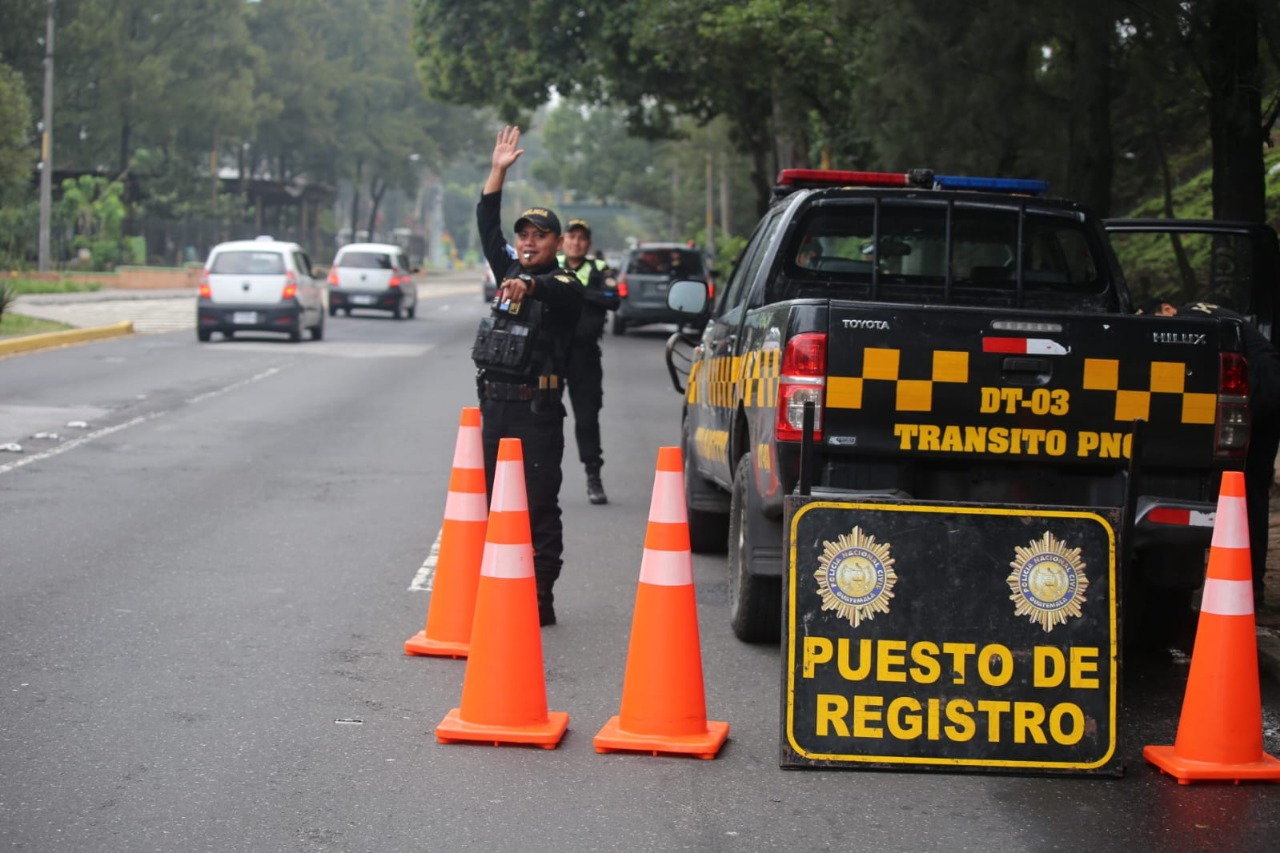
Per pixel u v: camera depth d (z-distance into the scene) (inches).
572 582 806.5
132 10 6003.9
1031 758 501.7
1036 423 567.2
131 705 563.2
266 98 6643.7
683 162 6412.4
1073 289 749.3
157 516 960.3
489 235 716.7
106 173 6018.7
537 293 690.8
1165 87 1133.1
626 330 3184.1
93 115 5920.3
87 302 3816.4
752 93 3009.4
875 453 570.3
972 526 507.5
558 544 708.7
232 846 426.9
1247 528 508.4
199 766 496.4
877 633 505.4
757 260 783.1
